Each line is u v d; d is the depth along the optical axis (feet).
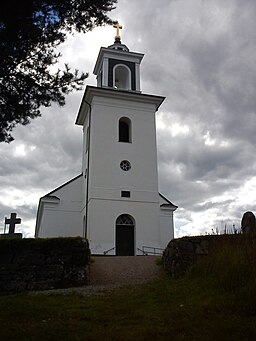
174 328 17.49
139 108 81.46
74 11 24.35
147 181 75.72
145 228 72.08
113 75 83.76
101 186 72.38
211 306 20.51
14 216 62.64
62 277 33.53
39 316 20.84
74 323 19.12
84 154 84.28
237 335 16.21
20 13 21.30
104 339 16.49
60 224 77.87
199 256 33.14
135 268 40.19
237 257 25.16
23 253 34.24
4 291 32.42
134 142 78.18
